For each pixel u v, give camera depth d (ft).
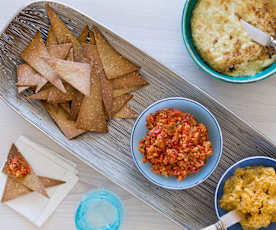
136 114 1.89
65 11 1.84
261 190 1.68
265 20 1.70
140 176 1.90
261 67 1.73
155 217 2.03
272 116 1.95
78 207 2.00
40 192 1.95
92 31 1.86
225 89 1.96
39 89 1.82
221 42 1.73
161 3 1.96
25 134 2.02
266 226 1.73
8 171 1.97
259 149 1.86
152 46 1.96
